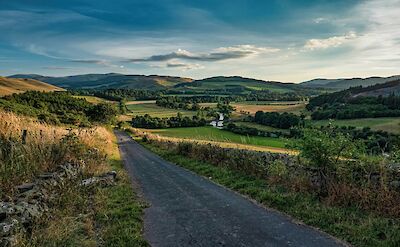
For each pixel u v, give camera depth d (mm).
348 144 8695
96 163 14242
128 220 7750
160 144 34750
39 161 10180
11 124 11148
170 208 9016
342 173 8680
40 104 72062
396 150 8016
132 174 15844
